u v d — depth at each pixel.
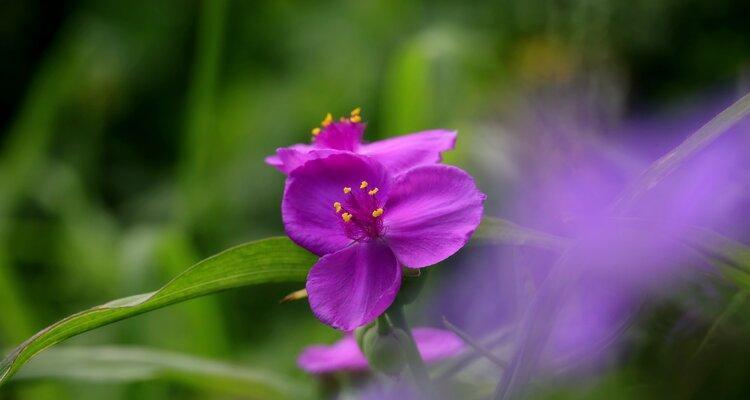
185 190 0.73
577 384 0.31
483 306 0.39
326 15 0.96
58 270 0.83
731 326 0.30
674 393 0.31
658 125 0.60
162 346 0.59
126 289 0.58
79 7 1.15
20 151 0.88
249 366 0.69
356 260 0.31
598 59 0.55
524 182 0.45
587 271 0.31
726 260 0.29
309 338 0.68
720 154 0.33
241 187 0.86
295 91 0.91
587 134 0.42
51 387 0.54
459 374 0.34
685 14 0.66
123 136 1.04
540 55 0.59
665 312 0.31
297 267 0.32
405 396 0.34
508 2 0.78
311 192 0.31
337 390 0.35
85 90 1.00
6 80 1.16
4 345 0.61
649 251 0.30
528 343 0.29
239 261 0.32
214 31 0.62
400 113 0.61
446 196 0.31
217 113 0.90
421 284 0.31
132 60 1.04
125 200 1.00
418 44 0.61
